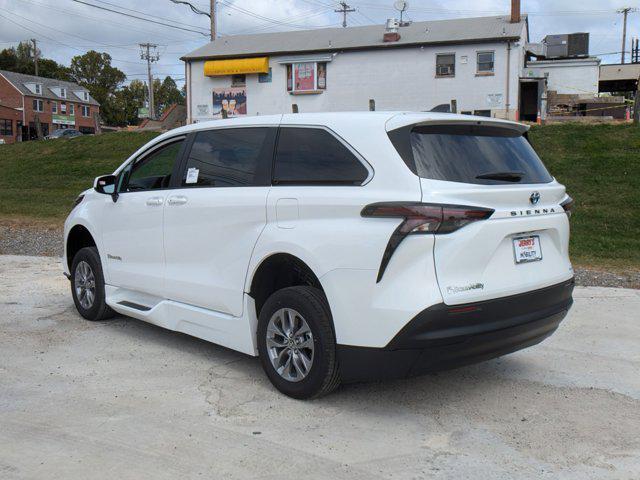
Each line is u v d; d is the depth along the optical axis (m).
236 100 37.59
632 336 5.88
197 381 4.61
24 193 18.83
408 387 4.54
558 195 4.39
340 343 3.88
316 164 4.20
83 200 6.34
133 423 3.88
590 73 36.25
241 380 4.63
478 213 3.71
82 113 84.75
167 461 3.40
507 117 32.50
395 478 3.25
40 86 76.81
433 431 3.81
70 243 6.55
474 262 3.71
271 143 4.53
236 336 4.62
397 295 3.62
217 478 3.23
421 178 3.70
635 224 11.77
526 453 3.54
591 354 5.36
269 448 3.56
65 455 3.46
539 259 4.13
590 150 16.52
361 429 3.82
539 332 4.16
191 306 5.01
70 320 6.29
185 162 5.18
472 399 4.33
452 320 3.61
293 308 4.14
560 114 33.12
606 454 3.53
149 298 5.54
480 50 32.56
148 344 5.51
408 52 33.81
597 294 7.61
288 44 37.03
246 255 4.45
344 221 3.88
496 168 4.04
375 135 3.93
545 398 4.36
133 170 5.72
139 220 5.44
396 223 3.65
